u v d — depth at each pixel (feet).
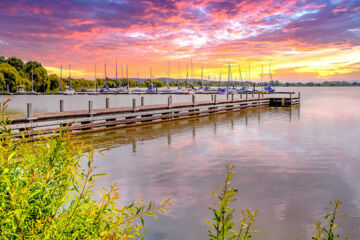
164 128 55.36
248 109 103.81
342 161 29.43
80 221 4.80
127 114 56.95
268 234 14.40
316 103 137.59
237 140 41.88
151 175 24.09
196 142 40.22
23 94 350.64
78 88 504.43
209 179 23.21
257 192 20.29
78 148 5.72
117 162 28.43
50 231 4.46
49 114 45.83
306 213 16.93
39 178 4.98
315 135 46.34
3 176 4.60
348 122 63.77
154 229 14.98
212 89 358.84
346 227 15.17
